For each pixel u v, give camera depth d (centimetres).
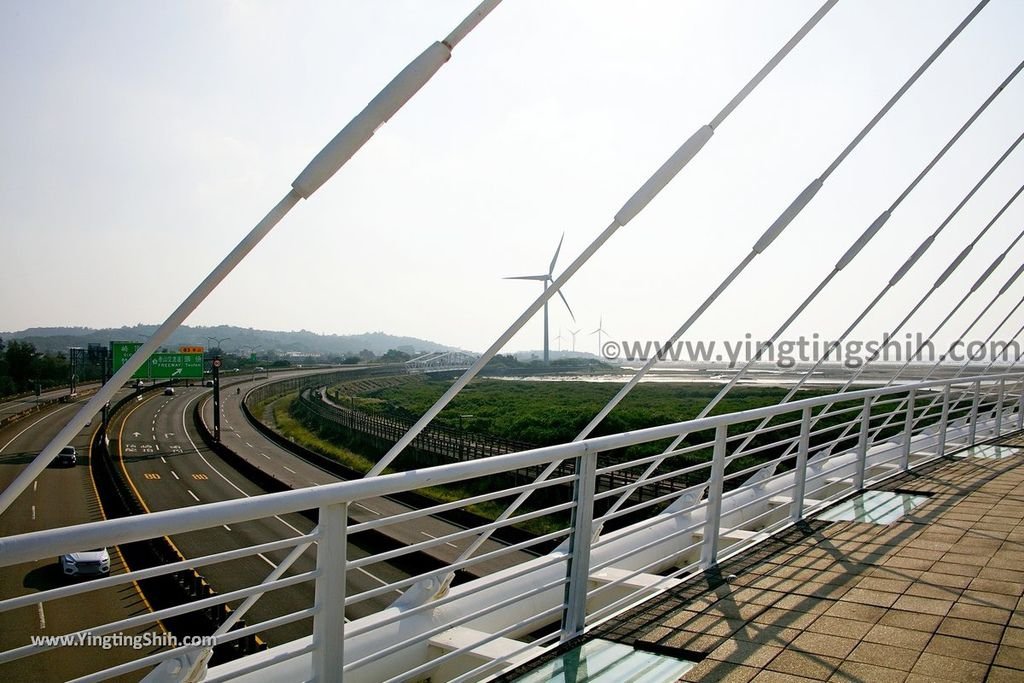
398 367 10762
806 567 443
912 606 371
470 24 375
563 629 335
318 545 226
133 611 1382
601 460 2192
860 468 692
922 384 827
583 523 334
